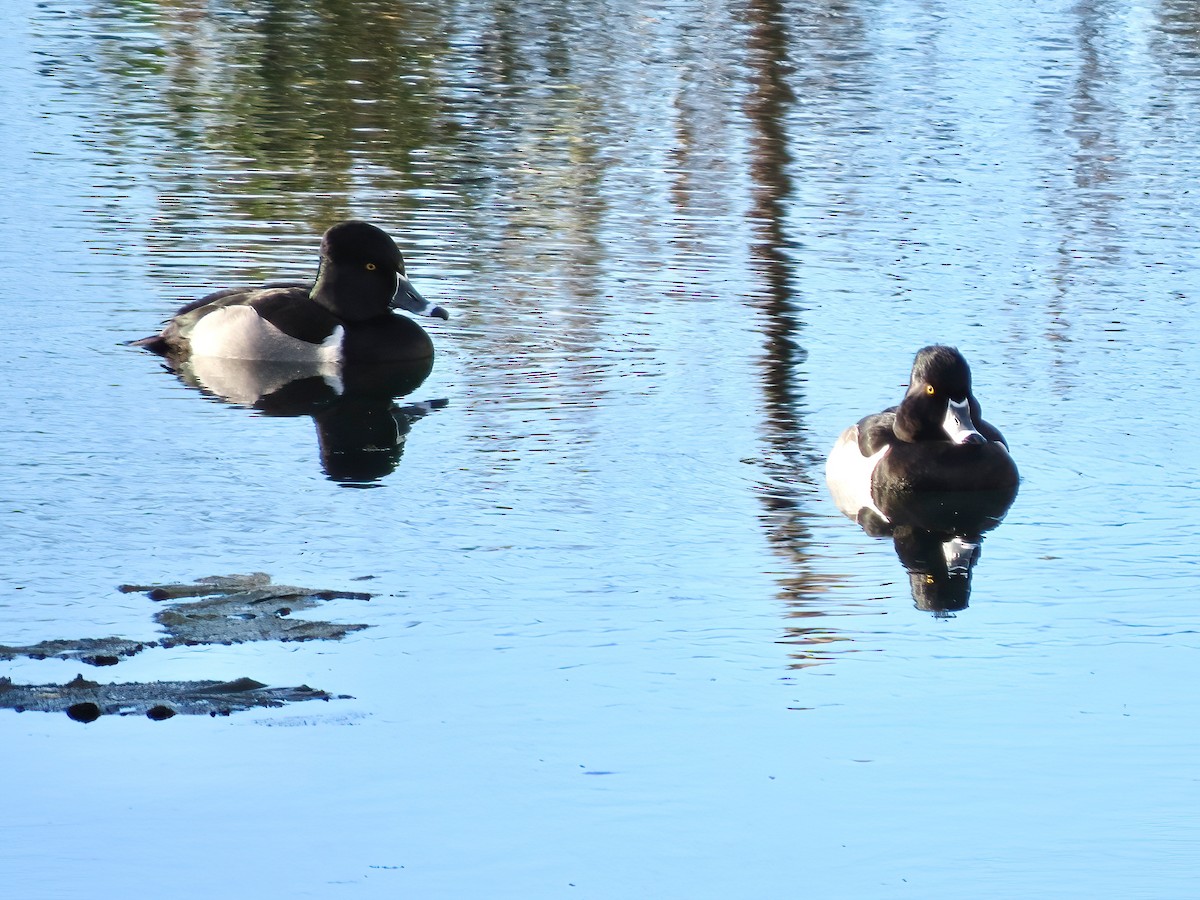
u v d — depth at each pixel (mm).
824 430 15734
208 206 22812
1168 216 23453
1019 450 15281
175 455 14766
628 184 24531
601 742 9664
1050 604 12000
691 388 16812
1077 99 30797
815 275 20562
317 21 36969
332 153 25938
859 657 11016
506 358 17781
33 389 16438
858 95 30828
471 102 29578
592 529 13227
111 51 33469
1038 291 20047
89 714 9703
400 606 11547
